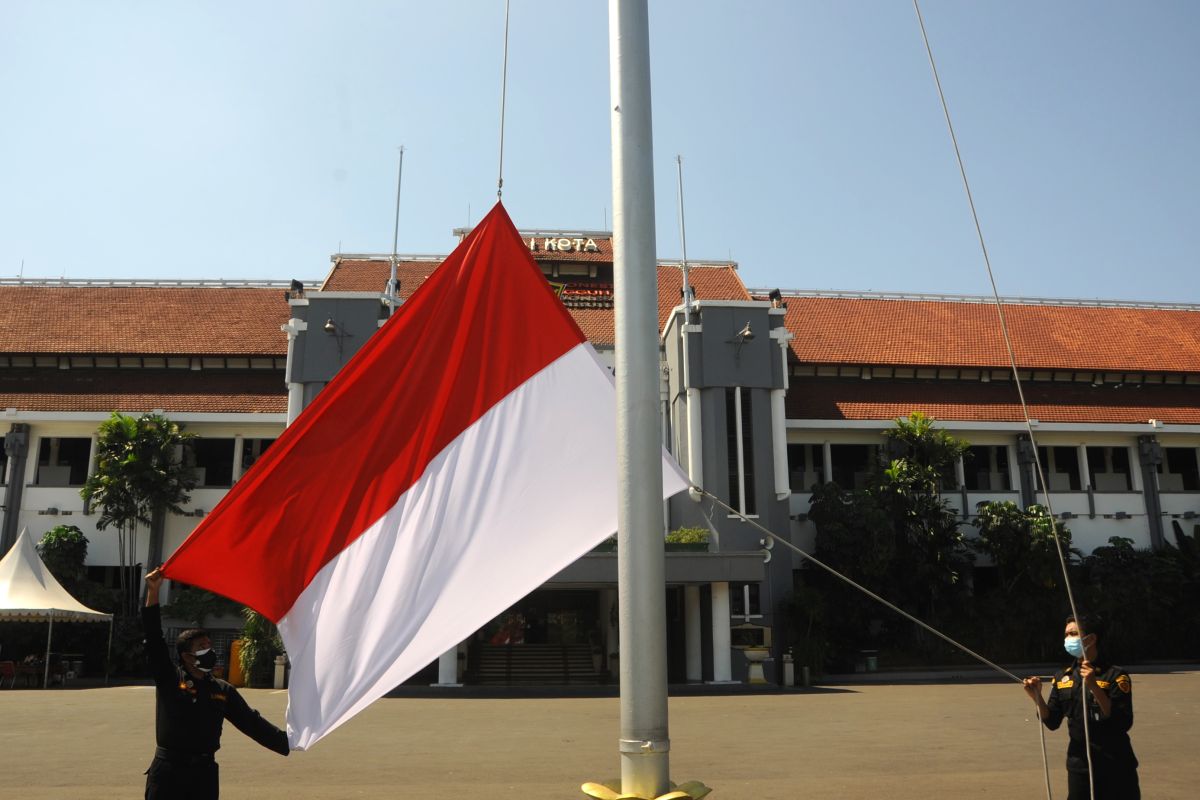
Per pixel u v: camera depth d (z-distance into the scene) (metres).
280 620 5.35
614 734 16.20
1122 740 5.77
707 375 33.78
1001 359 42.72
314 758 13.30
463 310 6.04
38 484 35.62
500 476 5.70
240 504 5.48
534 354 6.03
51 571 32.19
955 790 10.45
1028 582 35.59
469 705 22.41
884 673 33.69
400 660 5.16
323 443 5.64
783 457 33.88
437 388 5.86
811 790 10.47
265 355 38.38
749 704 22.22
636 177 4.84
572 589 35.56
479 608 5.30
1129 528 39.62
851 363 41.34
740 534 32.66
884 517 33.53
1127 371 42.78
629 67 4.96
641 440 4.59
